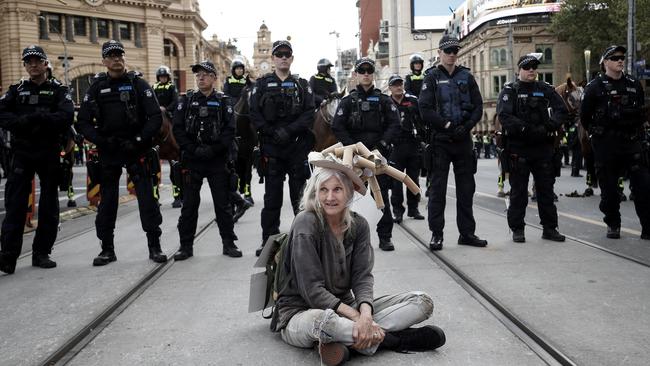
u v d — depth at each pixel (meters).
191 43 66.81
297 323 3.50
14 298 4.86
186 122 6.44
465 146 6.66
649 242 6.75
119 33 58.31
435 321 4.10
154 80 60.09
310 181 3.59
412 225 8.70
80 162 35.50
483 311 4.30
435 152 6.62
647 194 6.80
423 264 5.88
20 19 51.31
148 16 59.50
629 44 27.44
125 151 6.05
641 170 6.79
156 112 6.17
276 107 6.46
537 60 6.78
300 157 6.62
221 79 86.75
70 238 7.91
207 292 4.98
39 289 5.14
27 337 3.90
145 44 59.81
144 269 5.86
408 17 79.88
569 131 16.97
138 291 5.05
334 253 3.56
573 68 53.16
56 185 6.12
